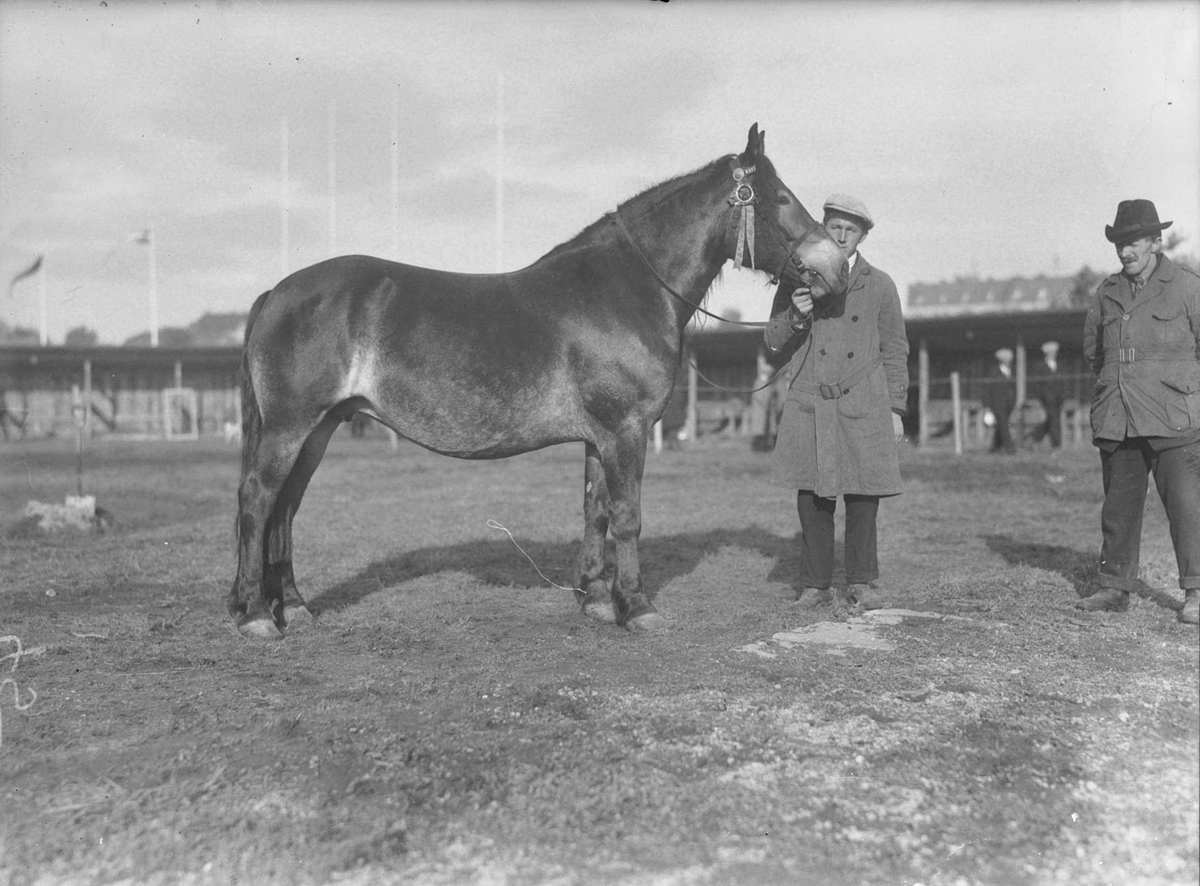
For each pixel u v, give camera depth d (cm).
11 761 318
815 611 517
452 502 1120
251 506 473
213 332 3897
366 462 1831
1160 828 271
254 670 421
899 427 509
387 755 314
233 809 281
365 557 726
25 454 2212
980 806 282
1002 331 2011
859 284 506
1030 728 337
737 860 251
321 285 470
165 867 253
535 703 361
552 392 473
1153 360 485
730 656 427
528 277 486
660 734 329
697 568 668
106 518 947
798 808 278
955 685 382
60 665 432
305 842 262
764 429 2123
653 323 480
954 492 1159
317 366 462
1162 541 745
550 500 1129
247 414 478
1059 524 880
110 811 282
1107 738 331
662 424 2138
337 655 447
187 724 349
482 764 306
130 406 3241
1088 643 448
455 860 252
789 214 480
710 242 488
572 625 498
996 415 1872
